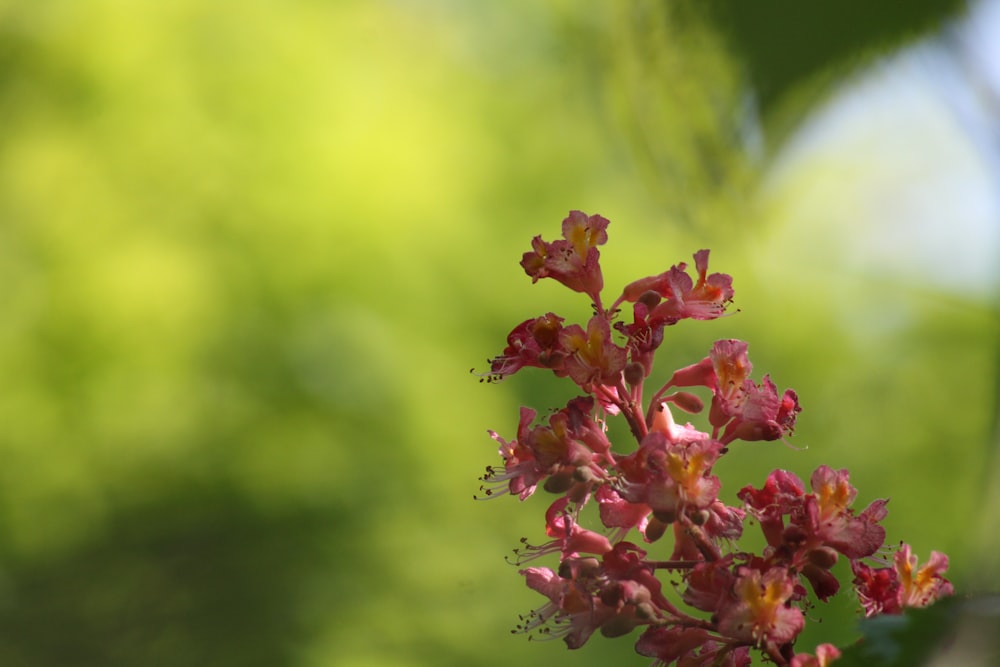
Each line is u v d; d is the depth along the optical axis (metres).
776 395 2.18
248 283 13.23
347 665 12.70
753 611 1.91
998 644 1.55
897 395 12.07
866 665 1.61
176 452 13.15
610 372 2.15
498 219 13.64
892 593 2.18
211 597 13.00
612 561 2.09
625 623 2.04
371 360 13.14
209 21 13.73
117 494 13.20
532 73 13.81
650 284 2.22
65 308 13.09
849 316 12.23
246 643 12.85
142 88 13.48
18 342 13.09
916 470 11.95
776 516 2.04
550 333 2.18
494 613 12.66
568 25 12.96
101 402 13.18
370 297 13.34
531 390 13.07
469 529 12.95
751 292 12.06
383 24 14.52
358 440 13.09
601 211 13.04
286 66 13.74
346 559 12.92
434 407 13.05
